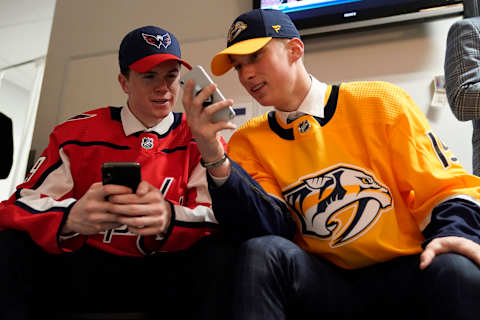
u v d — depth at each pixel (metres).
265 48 1.06
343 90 1.11
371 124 1.04
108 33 2.46
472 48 1.31
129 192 0.95
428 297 0.68
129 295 1.13
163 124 1.35
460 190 0.88
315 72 1.98
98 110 1.39
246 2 2.22
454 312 0.63
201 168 1.27
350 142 1.04
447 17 1.79
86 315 1.07
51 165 1.25
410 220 0.97
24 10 2.21
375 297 0.87
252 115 2.00
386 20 1.86
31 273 1.00
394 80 1.85
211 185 0.91
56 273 1.11
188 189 1.27
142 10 2.43
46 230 1.01
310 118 1.08
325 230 0.97
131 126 1.32
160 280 1.10
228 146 1.24
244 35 1.07
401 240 0.94
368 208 0.96
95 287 1.12
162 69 1.29
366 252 0.93
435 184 0.91
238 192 0.90
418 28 1.88
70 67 2.45
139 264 1.16
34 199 1.12
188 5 2.34
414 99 1.80
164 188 1.24
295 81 1.10
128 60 1.31
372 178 0.99
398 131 1.01
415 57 1.86
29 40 2.18
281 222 0.96
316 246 0.99
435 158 0.97
